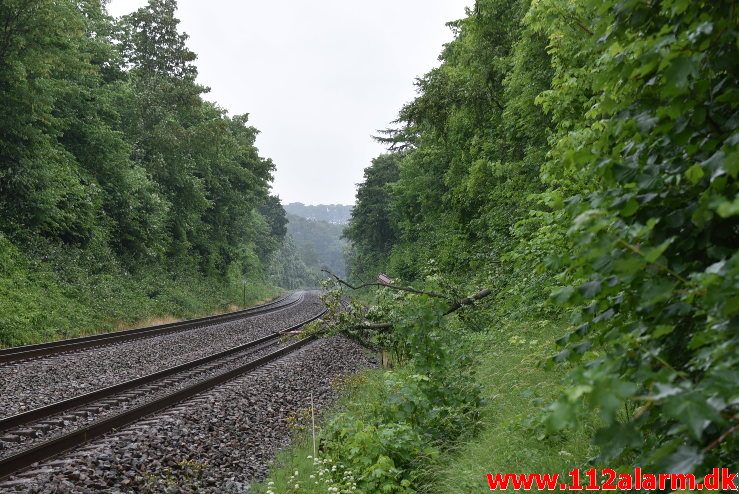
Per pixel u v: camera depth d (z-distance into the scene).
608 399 1.46
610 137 2.51
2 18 19.58
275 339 20.17
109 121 30.86
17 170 21.69
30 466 5.87
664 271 2.01
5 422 7.49
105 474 5.71
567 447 4.09
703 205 1.82
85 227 26.19
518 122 13.38
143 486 5.54
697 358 1.82
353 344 18.52
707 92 2.20
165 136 34.59
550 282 7.95
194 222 41.44
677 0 2.02
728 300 1.55
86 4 30.36
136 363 13.98
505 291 9.57
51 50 21.86
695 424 1.40
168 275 35.91
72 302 22.14
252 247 77.31
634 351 2.02
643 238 2.08
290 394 10.95
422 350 6.86
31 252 22.36
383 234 58.38
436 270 10.34
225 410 9.13
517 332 8.57
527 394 4.66
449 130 19.12
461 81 16.11
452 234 23.69
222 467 6.50
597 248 1.85
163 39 38.34
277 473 6.12
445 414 6.40
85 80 28.70
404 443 5.54
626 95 2.62
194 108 37.75
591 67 5.01
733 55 2.06
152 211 33.53
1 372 11.50
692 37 1.97
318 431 8.02
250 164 50.31
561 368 5.65
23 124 21.77
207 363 14.27
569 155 2.35
